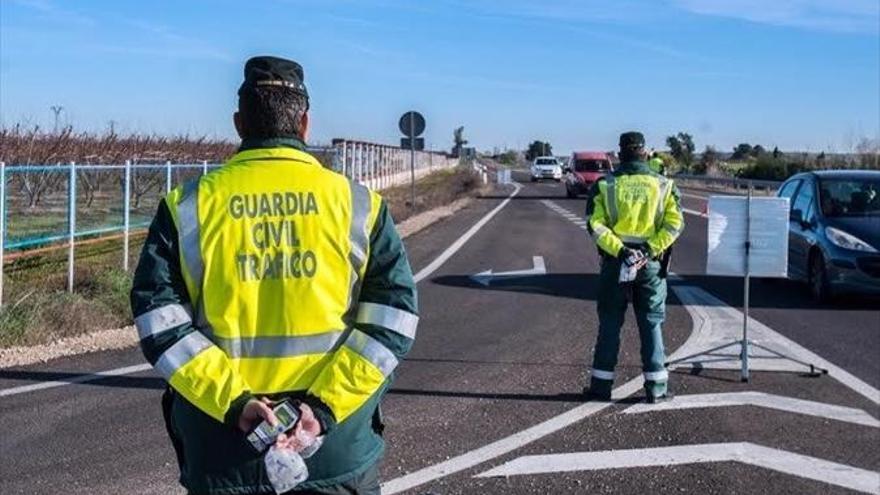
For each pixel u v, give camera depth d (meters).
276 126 3.05
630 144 7.98
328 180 3.02
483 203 39.94
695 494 5.89
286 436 2.78
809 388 8.52
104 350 10.04
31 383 8.56
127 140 28.55
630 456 6.61
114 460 6.45
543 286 15.04
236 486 2.89
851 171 15.17
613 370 8.13
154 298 2.88
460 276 16.16
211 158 33.16
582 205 38.69
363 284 3.03
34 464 6.36
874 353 10.05
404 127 32.34
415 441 6.92
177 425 3.01
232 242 2.91
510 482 6.09
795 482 6.11
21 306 10.98
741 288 14.97
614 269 7.92
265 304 2.91
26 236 14.04
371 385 2.90
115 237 16.02
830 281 13.14
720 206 8.84
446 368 9.25
